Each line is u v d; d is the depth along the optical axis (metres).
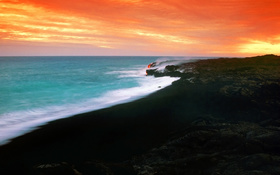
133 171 5.61
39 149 7.88
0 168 6.36
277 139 5.98
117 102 16.34
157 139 8.48
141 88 23.25
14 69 55.94
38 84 26.69
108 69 55.78
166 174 5.47
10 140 8.78
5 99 17.78
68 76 37.34
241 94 12.98
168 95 17.03
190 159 6.05
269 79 17.00
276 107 10.55
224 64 33.59
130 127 10.02
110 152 7.53
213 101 13.10
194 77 23.73
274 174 4.52
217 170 5.27
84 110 14.06
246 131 7.82
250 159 5.26
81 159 7.02
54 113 13.44
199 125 9.20
